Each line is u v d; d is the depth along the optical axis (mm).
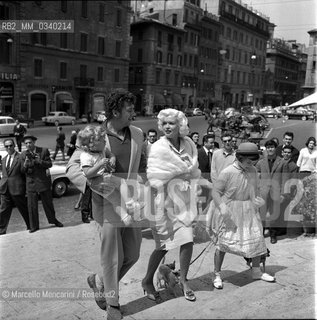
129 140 2555
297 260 3496
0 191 5586
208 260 3547
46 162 5531
